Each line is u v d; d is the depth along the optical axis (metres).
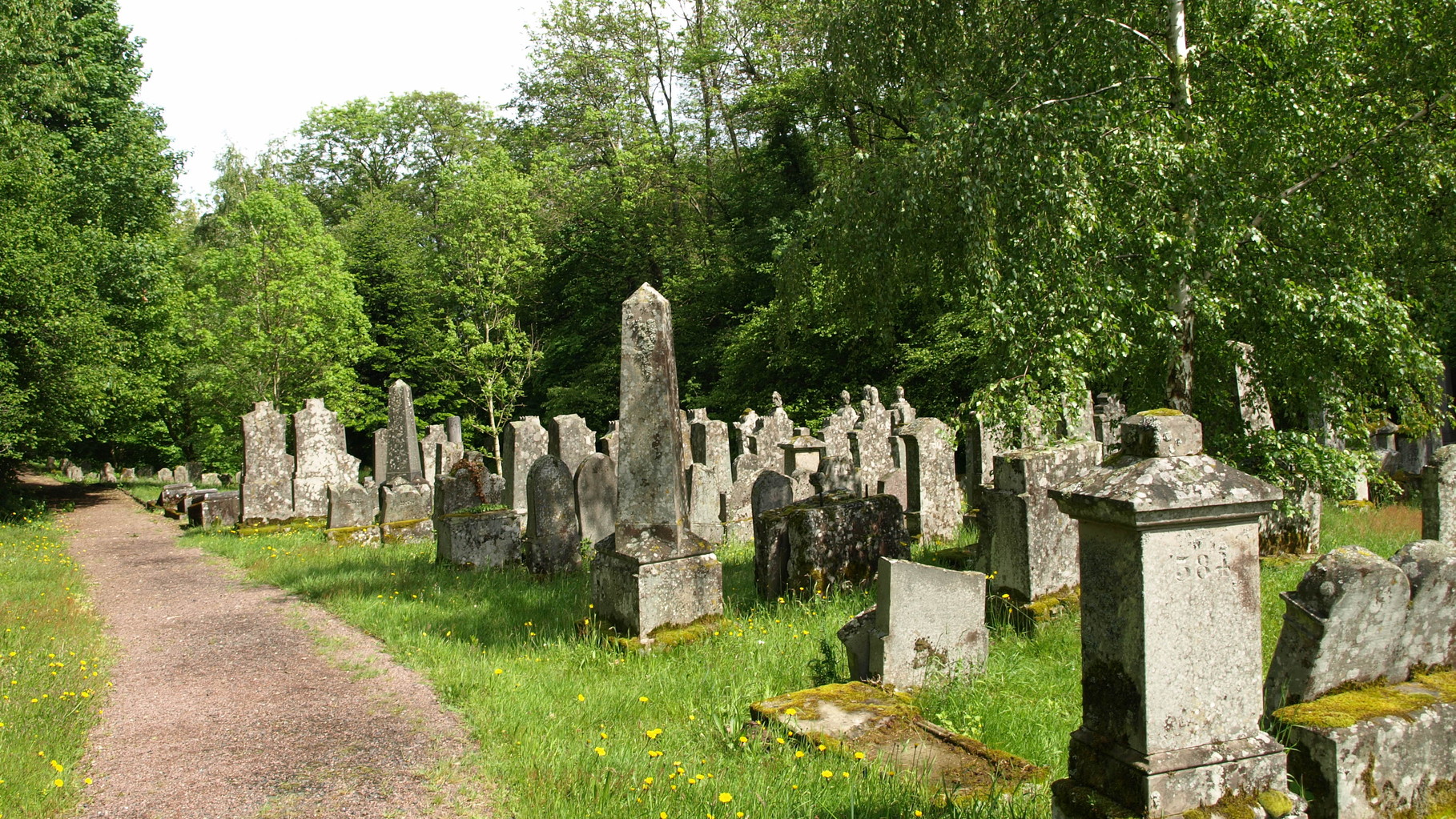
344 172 53.69
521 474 18.50
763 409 35.16
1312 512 11.80
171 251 32.97
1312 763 4.53
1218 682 4.04
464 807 5.38
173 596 12.70
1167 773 3.87
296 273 36.62
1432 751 4.66
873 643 7.05
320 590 12.33
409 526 17.44
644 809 5.05
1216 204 10.65
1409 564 5.15
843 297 17.17
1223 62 11.52
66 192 27.17
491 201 40.06
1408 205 11.24
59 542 18.67
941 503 14.36
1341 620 4.86
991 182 11.95
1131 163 10.85
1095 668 4.19
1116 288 10.68
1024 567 9.05
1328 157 11.16
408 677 8.15
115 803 5.67
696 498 15.80
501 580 12.75
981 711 6.60
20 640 9.19
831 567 10.84
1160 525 3.91
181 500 23.59
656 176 42.50
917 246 14.84
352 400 38.53
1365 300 10.33
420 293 44.34
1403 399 11.23
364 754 6.30
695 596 9.16
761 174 40.97
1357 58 11.35
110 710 7.56
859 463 19.16
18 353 23.31
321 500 20.23
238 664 8.95
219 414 37.41
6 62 24.09
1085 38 12.15
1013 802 4.90
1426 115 11.36
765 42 38.69
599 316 44.38
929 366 29.17
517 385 40.91
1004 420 10.69
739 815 4.80
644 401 9.21
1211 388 12.16
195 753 6.50
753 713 6.41
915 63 16.34
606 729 6.58
